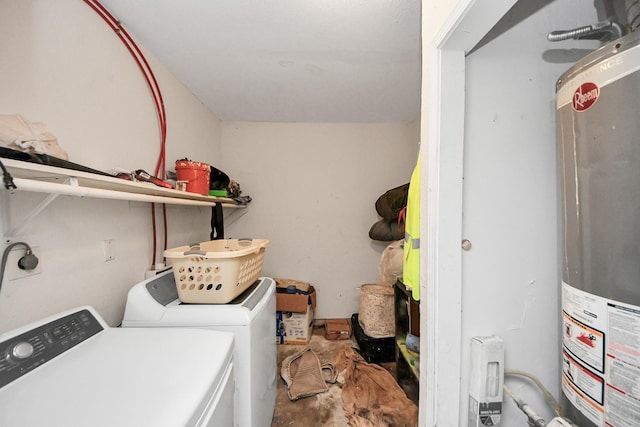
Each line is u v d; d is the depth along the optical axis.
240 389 1.09
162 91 1.67
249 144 2.70
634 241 0.46
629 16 0.56
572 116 0.55
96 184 0.94
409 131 2.72
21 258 0.85
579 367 0.56
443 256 0.73
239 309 1.12
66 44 1.02
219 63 1.68
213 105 2.32
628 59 0.45
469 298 0.75
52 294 0.95
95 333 0.91
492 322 0.76
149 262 1.53
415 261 1.00
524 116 0.74
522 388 0.77
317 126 2.73
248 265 1.38
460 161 0.72
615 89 0.47
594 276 0.52
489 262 0.75
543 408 0.76
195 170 1.64
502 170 0.74
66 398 0.60
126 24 1.32
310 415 1.55
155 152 1.59
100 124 1.19
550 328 0.76
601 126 0.49
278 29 1.36
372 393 1.67
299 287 2.52
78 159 1.08
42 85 0.93
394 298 2.04
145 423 0.54
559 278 0.76
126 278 1.34
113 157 1.27
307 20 1.29
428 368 0.78
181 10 1.23
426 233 0.79
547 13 0.73
